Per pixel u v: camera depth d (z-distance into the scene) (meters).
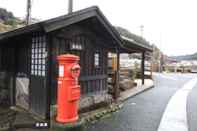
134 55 29.67
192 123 5.37
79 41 6.01
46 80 5.20
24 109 6.15
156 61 32.09
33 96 5.74
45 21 4.52
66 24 5.00
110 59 10.04
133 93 9.68
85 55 6.27
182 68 29.88
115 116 6.01
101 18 6.10
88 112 6.07
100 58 7.04
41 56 5.42
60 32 5.34
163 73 27.17
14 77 6.60
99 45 6.94
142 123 5.34
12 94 6.68
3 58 7.11
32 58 5.81
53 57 5.23
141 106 7.33
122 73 13.55
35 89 5.66
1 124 4.82
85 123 5.22
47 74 5.17
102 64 7.17
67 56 4.09
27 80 6.04
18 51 6.49
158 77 20.44
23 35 5.70
